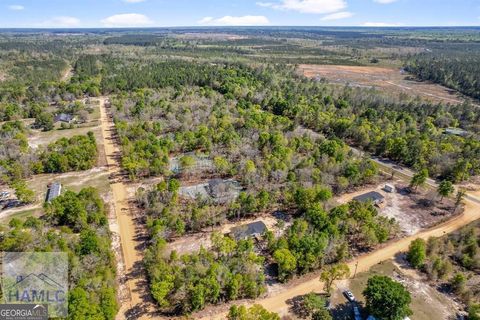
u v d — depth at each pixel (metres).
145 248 65.56
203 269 55.03
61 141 103.75
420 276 61.41
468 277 61.19
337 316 52.31
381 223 70.00
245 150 100.75
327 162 94.19
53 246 57.66
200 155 99.50
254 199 74.25
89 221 69.12
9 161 91.19
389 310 48.06
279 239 62.91
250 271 56.50
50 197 79.12
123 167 95.94
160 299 50.44
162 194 78.25
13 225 62.84
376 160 109.19
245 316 47.38
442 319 52.75
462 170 93.88
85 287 49.88
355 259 64.81
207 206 73.06
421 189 90.75
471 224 76.31
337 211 69.81
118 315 51.53
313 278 59.75
